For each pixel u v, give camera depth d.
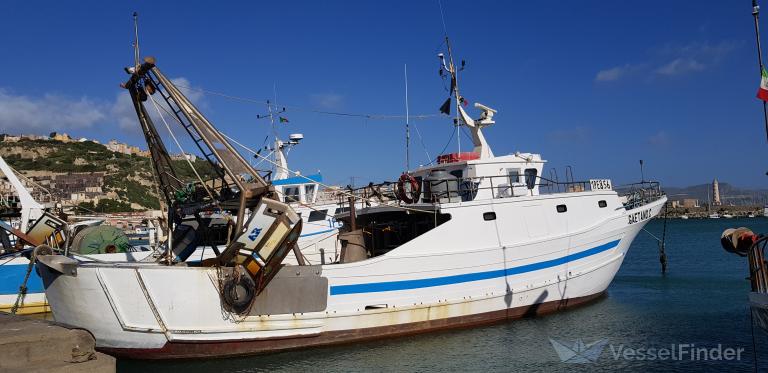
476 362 12.38
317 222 22.92
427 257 13.95
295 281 12.52
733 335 14.13
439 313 14.14
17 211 20.25
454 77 18.55
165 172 12.88
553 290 15.93
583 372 11.70
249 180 13.05
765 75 10.73
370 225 15.98
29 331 8.26
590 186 17.19
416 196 15.66
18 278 18.80
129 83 12.25
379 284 13.46
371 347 13.29
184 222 15.94
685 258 35.22
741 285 22.34
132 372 11.80
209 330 11.77
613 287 22.09
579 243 16.41
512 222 15.19
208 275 11.77
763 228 71.94
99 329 11.79
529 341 13.86
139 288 11.55
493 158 17.12
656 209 18.88
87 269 11.63
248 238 11.80
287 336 12.50
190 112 11.81
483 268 14.67
